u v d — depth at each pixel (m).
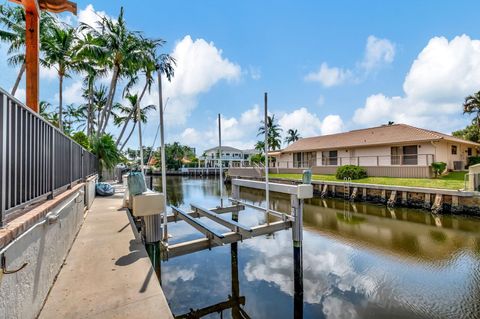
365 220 11.29
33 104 4.20
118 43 16.41
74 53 16.17
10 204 1.84
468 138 27.03
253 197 19.11
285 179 19.98
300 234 5.53
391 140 18.58
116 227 4.96
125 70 18.58
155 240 4.14
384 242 8.20
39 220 2.19
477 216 10.73
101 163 14.12
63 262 3.21
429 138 16.34
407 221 10.82
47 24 15.27
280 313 4.47
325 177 19.92
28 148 2.27
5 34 14.20
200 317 4.43
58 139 3.50
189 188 26.75
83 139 12.86
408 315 4.35
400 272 6.00
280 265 6.51
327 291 5.21
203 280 5.73
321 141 26.27
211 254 7.23
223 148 59.44
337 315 4.39
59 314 2.13
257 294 5.12
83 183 5.90
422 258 6.80
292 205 5.66
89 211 6.58
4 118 1.71
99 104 25.44
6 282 1.53
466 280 5.54
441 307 4.58
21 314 1.78
